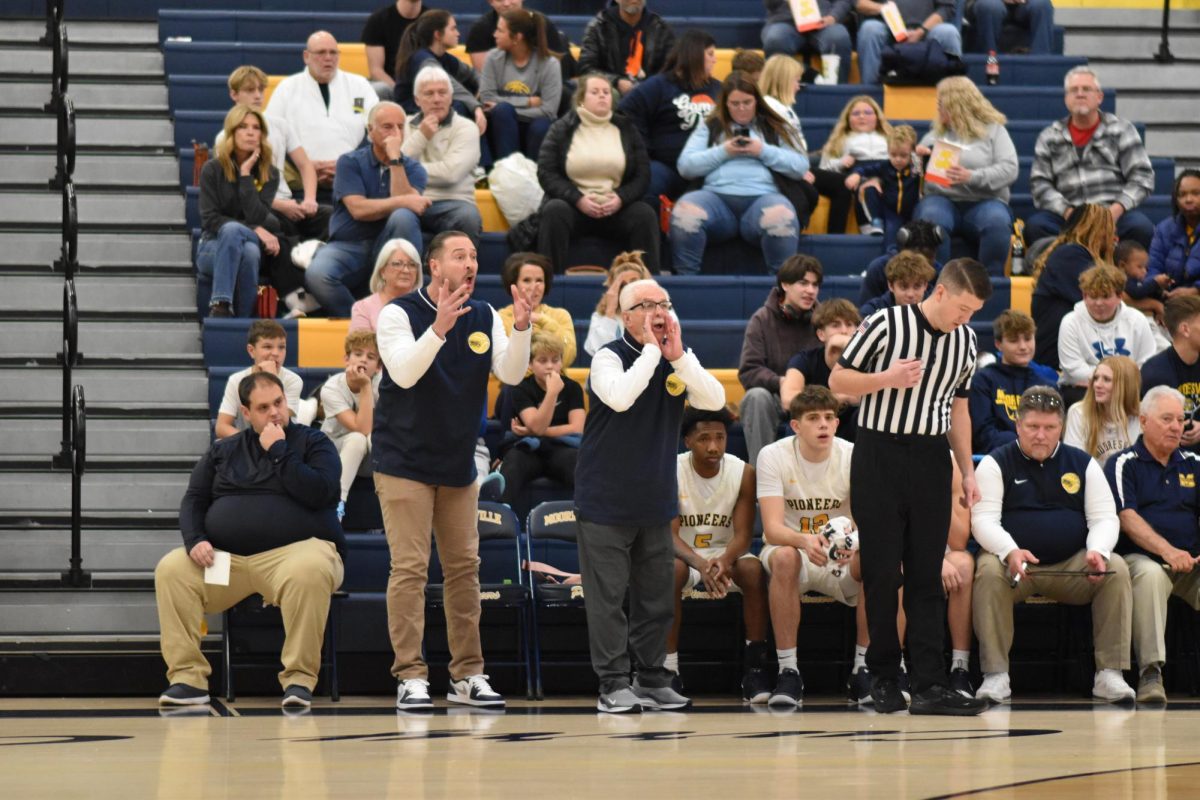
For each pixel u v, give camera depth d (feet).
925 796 16.49
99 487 37.17
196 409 39.19
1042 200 46.34
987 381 37.37
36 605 34.32
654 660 29.43
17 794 16.76
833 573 32.09
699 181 45.55
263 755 20.77
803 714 28.07
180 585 30.78
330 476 31.45
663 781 17.78
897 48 50.80
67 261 38.04
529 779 17.98
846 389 26.71
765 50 52.49
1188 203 42.68
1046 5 54.39
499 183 44.70
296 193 45.19
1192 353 36.88
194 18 51.80
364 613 33.94
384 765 19.45
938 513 27.27
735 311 42.96
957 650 32.60
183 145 46.98
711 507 32.83
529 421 36.55
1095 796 16.56
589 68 49.90
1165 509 34.12
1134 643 33.37
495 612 34.71
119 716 28.02
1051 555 33.09
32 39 50.37
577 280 42.34
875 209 45.55
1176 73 56.24
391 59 50.52
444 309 27.22
